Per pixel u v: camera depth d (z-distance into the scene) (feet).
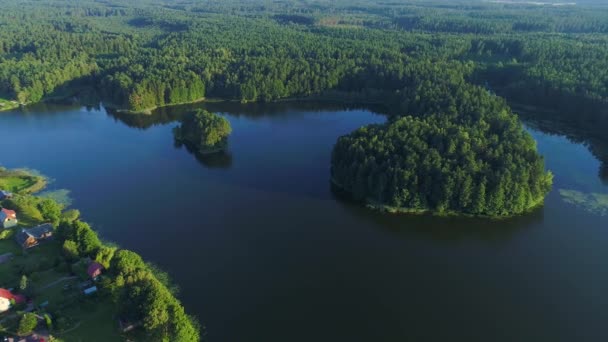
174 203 605.73
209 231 544.62
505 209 578.25
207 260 491.72
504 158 594.65
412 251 518.78
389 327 410.11
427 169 581.94
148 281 399.44
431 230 558.56
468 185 563.89
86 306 400.47
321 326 409.28
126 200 610.65
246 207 598.75
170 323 366.43
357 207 601.62
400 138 632.38
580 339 400.47
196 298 436.76
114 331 380.17
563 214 592.19
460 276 478.59
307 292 450.71
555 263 499.92
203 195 627.87
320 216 580.71
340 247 522.47
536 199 600.80
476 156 611.47
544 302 442.50
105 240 520.01
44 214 539.29
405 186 582.76
